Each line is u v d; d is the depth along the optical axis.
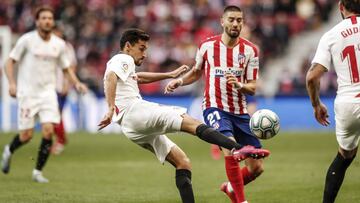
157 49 92.06
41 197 31.89
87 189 34.97
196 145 63.03
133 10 97.44
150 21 96.25
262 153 23.72
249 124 27.61
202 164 47.47
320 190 33.97
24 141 38.50
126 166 45.88
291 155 52.94
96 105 77.75
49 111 38.06
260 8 96.06
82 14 96.19
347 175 39.47
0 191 33.78
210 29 91.56
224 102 28.72
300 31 96.50
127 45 26.81
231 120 28.83
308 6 97.50
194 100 78.81
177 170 26.27
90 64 91.38
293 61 93.50
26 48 38.28
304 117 79.12
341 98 24.84
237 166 27.56
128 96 26.19
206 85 29.09
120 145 61.28
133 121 25.95
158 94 79.88
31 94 38.12
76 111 77.06
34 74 38.22
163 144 26.48
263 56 92.94
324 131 76.12
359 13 25.09
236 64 28.64
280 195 32.72
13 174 40.97
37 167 37.75
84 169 43.88
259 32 93.81
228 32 28.25
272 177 39.84
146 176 40.75
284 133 74.12
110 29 94.50
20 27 96.81
